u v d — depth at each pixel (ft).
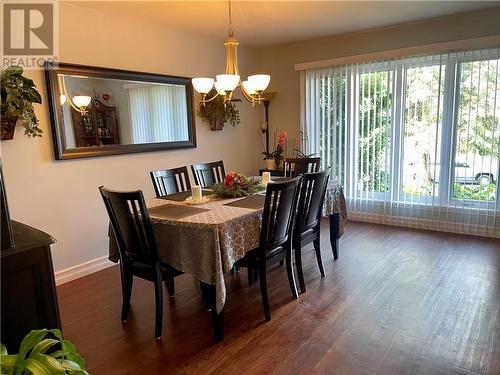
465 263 10.81
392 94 14.34
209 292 7.38
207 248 7.20
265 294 8.13
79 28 10.64
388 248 12.31
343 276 10.26
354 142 15.52
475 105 12.76
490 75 12.39
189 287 10.15
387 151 14.76
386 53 14.12
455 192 13.56
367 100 14.97
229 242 7.32
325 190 9.98
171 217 7.74
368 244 12.79
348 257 11.66
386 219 15.19
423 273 10.23
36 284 4.93
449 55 13.00
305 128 16.70
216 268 7.11
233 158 16.71
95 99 11.13
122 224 7.64
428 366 6.40
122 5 10.66
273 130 17.99
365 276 10.19
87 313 8.80
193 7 10.98
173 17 11.95
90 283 10.61
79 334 7.88
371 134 15.03
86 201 11.14
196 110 14.66
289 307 8.67
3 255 4.58
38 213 10.07
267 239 8.10
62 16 10.23
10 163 9.43
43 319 5.04
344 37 15.19
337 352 6.89
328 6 11.29
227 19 12.30
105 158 11.56
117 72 11.58
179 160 14.08
